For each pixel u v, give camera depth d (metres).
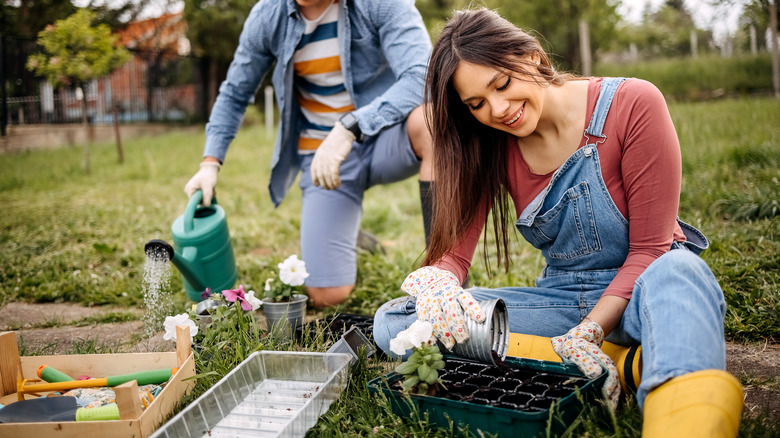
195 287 3.02
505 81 1.83
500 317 1.96
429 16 16.66
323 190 3.21
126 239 5.11
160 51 17.02
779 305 2.62
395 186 7.25
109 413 1.78
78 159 10.83
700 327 1.52
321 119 3.27
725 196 4.39
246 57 3.25
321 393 1.87
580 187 2.01
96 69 9.38
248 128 17.41
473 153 2.13
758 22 8.88
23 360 2.21
